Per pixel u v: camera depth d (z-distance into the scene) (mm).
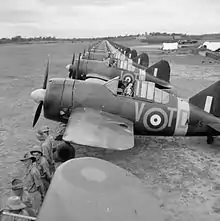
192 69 29578
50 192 1951
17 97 14844
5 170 6691
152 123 8133
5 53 56469
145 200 2057
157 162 7457
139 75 16328
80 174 2061
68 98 7996
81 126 7062
